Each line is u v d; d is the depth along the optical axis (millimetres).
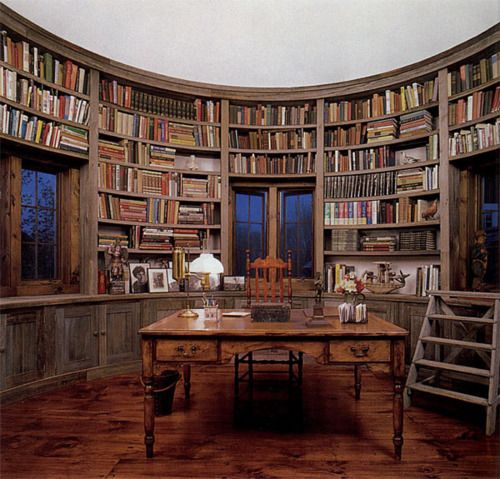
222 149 4586
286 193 4961
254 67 4496
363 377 3879
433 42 3855
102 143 4051
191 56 4391
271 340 2332
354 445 2443
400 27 3969
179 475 2102
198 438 2537
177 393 3408
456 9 3658
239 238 4930
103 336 3805
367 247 4328
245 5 4145
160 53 4266
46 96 3584
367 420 2824
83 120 3875
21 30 3363
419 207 4031
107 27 3932
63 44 3672
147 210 4297
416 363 3119
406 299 3859
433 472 2131
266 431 2641
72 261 3986
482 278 3646
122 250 3990
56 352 3449
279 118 4660
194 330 2301
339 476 2090
